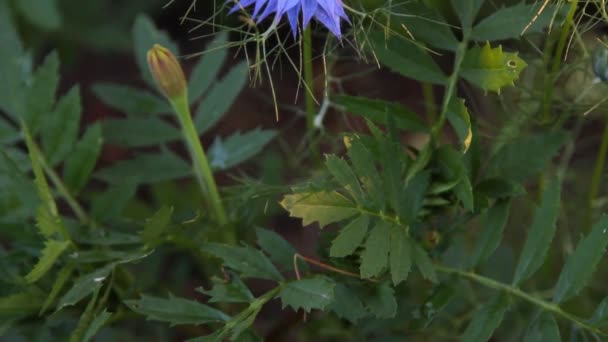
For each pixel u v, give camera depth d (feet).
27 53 2.43
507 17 2.07
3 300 2.14
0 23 2.44
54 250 2.07
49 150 2.39
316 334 2.50
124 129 2.47
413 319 2.08
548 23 2.06
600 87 2.25
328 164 1.98
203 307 2.02
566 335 2.41
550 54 2.24
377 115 2.13
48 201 2.11
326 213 1.97
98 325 1.95
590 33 2.30
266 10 1.97
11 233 2.23
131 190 2.35
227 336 2.01
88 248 2.29
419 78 2.09
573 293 2.01
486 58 2.03
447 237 2.17
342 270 2.06
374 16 2.08
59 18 2.89
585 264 2.00
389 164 2.02
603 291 2.54
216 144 2.42
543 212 2.05
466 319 2.44
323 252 2.12
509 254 2.46
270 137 2.40
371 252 1.98
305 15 1.96
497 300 2.07
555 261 2.59
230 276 2.09
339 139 2.47
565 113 2.27
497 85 2.03
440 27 2.09
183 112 2.17
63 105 2.40
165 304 2.01
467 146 2.00
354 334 2.44
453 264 2.41
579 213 2.58
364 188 2.05
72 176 2.39
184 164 2.43
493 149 2.39
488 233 2.11
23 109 2.40
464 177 2.05
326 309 2.04
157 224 2.06
